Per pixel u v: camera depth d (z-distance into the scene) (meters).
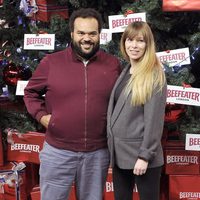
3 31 3.59
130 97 2.57
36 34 3.30
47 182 2.74
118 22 3.19
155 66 2.58
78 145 2.65
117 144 2.64
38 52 3.48
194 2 3.01
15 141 3.64
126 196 2.86
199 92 3.07
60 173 2.70
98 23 2.61
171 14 3.42
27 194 3.82
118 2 3.61
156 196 2.73
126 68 2.69
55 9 3.49
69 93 2.59
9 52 3.50
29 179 3.83
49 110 2.72
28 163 3.80
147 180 2.68
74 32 2.60
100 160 2.71
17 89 3.34
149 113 2.53
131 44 2.61
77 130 2.62
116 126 2.62
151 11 3.29
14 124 3.67
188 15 3.43
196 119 3.36
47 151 2.71
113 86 2.66
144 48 2.60
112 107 2.64
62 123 2.62
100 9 3.60
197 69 3.56
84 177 2.72
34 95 2.75
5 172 3.70
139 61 2.62
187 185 3.48
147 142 2.54
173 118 3.21
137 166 2.57
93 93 2.60
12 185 3.70
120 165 2.67
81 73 2.61
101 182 2.76
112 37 3.41
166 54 3.21
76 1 3.36
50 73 2.64
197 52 3.32
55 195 2.75
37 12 3.51
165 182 3.65
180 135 3.39
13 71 3.39
